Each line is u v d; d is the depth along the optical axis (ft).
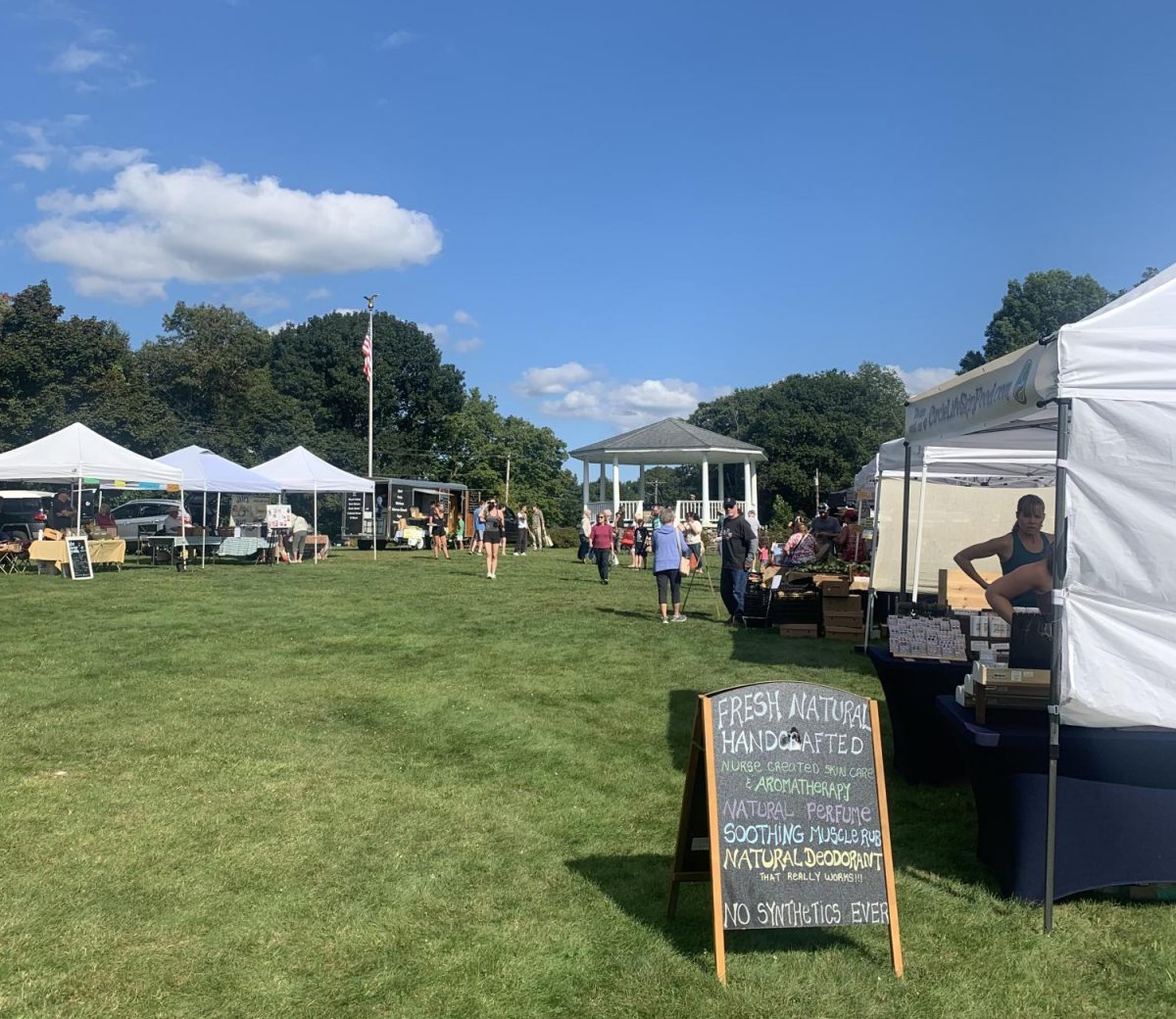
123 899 13.17
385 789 18.24
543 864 14.75
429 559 85.46
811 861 11.51
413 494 111.55
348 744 21.31
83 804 16.90
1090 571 12.67
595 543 60.95
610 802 17.69
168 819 16.30
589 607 47.01
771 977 11.31
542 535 115.75
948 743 18.83
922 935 12.50
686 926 12.67
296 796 17.70
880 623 37.01
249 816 16.55
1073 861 13.26
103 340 129.90
